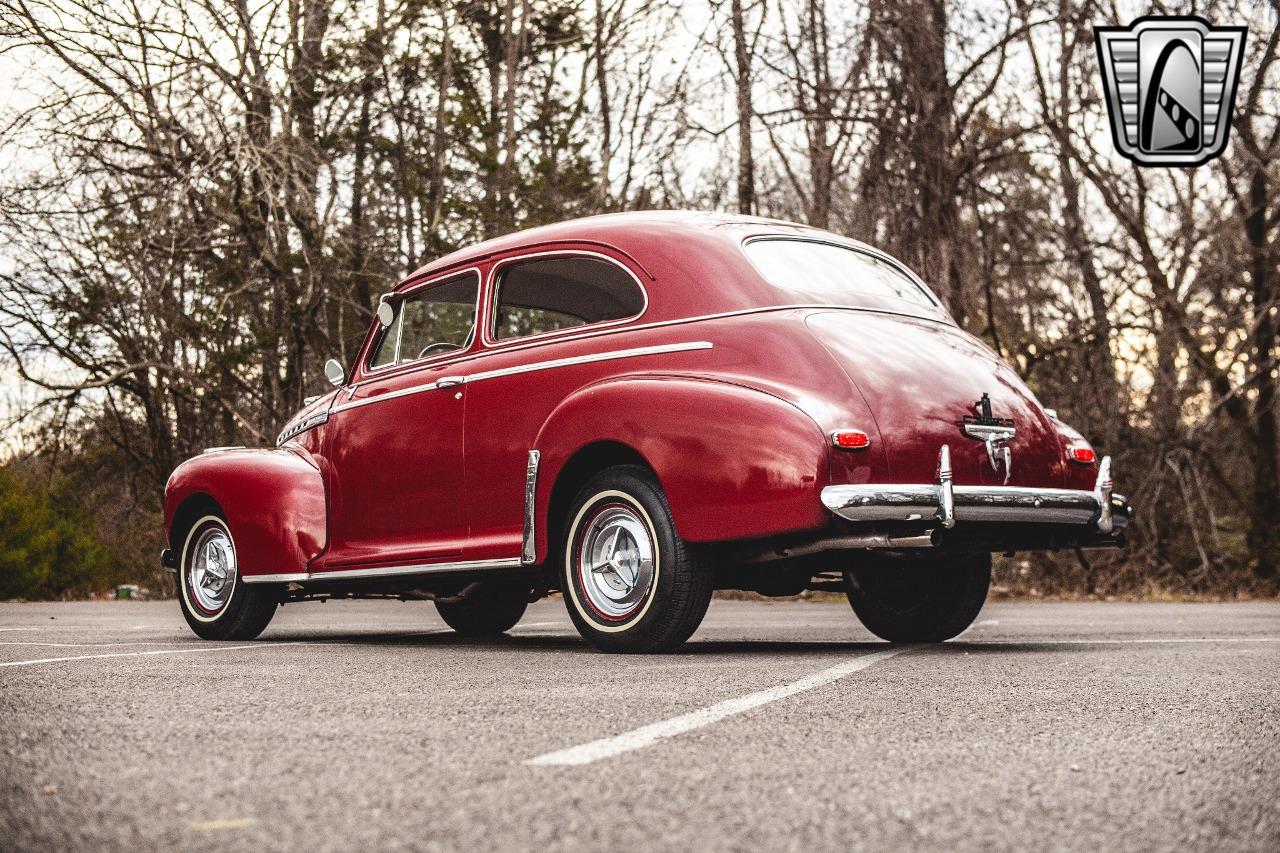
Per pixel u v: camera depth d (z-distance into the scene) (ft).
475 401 19.61
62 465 64.85
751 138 55.67
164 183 54.70
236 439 65.26
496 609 24.45
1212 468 59.36
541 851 6.39
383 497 20.80
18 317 58.95
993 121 55.36
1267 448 60.59
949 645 19.77
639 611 17.17
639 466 17.44
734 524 16.22
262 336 58.65
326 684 13.53
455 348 20.54
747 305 17.53
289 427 23.47
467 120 60.18
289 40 56.24
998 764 8.92
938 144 51.08
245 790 7.79
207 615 22.26
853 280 18.99
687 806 7.42
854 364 16.65
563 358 18.69
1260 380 58.75
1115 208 56.49
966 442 16.94
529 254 19.94
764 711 11.32
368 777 8.21
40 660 16.70
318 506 21.66
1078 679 14.24
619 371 18.06
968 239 55.62
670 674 14.52
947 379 17.25
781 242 18.97
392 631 25.80
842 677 14.21
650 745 9.48
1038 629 24.90
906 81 50.60
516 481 18.85
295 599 22.52
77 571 59.31
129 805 7.38
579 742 9.61
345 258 57.93
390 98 60.90
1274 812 7.55
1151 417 57.26
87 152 54.24
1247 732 10.53
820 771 8.55
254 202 54.75
